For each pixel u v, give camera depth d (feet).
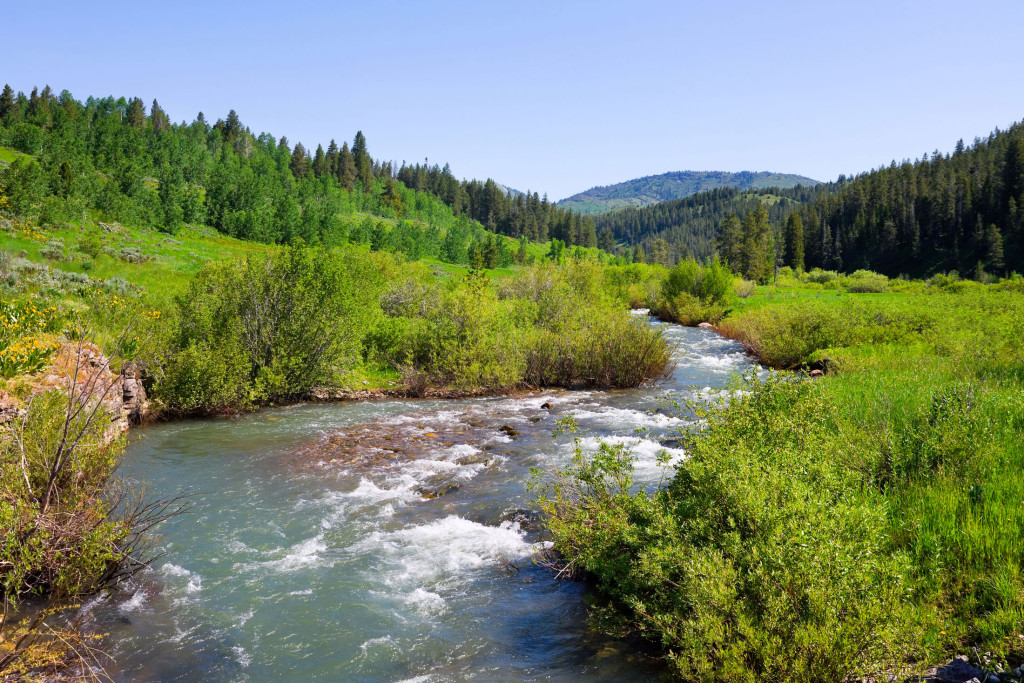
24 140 390.01
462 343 65.16
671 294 160.56
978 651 14.38
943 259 407.44
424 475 34.78
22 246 133.39
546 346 66.74
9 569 19.30
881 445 25.36
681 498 21.57
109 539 20.52
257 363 54.90
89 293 72.23
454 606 20.79
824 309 96.07
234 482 33.40
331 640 18.72
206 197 406.62
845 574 14.35
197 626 19.39
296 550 25.16
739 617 14.11
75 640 17.94
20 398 30.83
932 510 20.04
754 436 22.31
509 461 37.27
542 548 24.23
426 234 468.34
